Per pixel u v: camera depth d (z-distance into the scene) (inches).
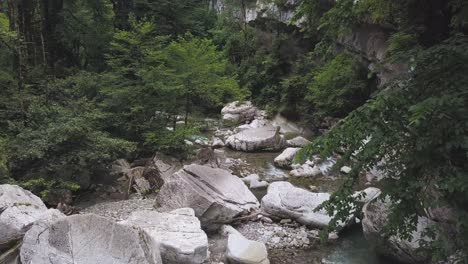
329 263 325.7
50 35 763.4
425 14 354.0
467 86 186.5
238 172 582.2
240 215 406.0
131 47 608.7
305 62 896.9
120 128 587.5
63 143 429.7
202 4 1473.9
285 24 990.4
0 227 252.2
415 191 191.8
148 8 1015.6
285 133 810.2
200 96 645.3
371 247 344.5
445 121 177.9
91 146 445.7
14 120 458.0
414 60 213.2
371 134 214.5
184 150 601.3
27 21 639.1
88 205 431.5
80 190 457.4
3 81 518.6
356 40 627.5
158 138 577.9
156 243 257.9
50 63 732.7
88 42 823.1
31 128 441.4
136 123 589.6
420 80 210.8
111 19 871.7
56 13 772.6
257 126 848.3
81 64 863.7
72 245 219.8
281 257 339.0
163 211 391.2
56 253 214.8
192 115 701.9
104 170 501.7
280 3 994.1
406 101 198.8
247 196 438.3
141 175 515.2
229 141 713.0
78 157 425.7
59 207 388.2
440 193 195.9
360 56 652.1
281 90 935.0
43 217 264.8
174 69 599.8
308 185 521.7
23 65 527.8
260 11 1104.2
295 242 364.8
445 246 190.2
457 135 176.1
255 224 403.5
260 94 1015.0
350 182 225.6
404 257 304.0
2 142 398.9
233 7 1342.3
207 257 316.8
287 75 991.6
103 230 228.1
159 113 618.5
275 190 435.2
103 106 569.6
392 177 231.8
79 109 504.7
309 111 821.2
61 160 419.2
